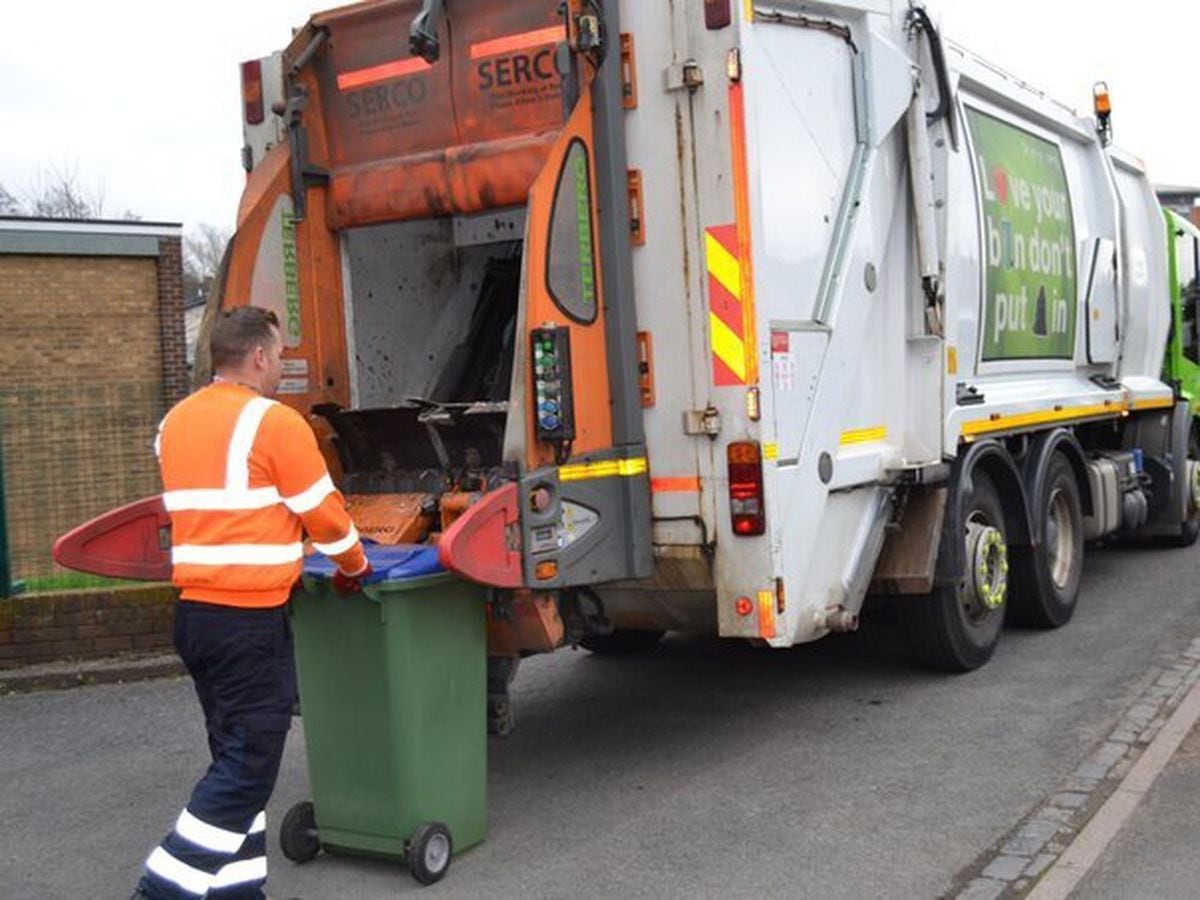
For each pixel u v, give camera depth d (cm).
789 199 534
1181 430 1070
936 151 649
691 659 768
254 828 408
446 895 439
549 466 482
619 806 521
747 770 559
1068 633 793
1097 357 915
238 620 393
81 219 1438
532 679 736
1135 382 995
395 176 573
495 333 637
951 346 651
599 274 507
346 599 445
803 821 495
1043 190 830
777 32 533
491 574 451
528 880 450
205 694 412
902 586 641
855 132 593
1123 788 502
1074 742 573
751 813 506
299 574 411
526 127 548
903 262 632
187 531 397
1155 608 855
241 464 394
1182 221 1123
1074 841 455
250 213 560
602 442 506
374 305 604
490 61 551
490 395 618
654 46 508
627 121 514
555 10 534
